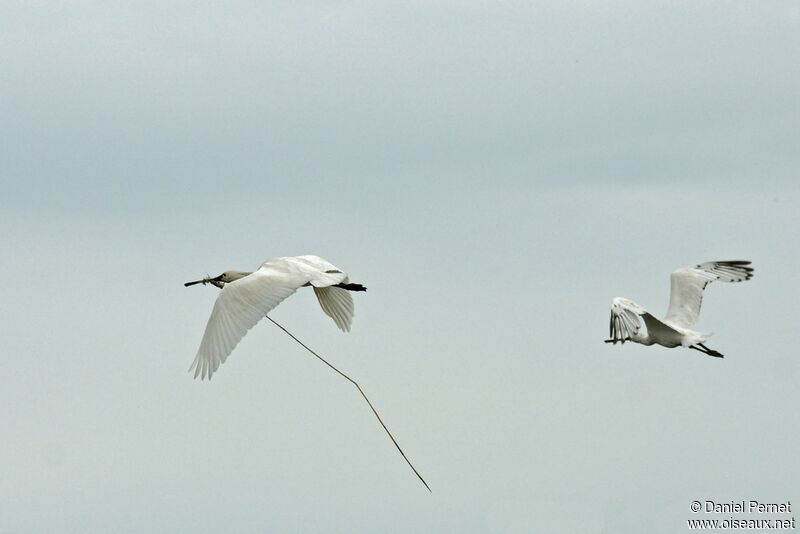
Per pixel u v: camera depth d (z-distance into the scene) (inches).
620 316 940.0
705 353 1050.1
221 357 769.6
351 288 834.8
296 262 837.8
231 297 786.8
